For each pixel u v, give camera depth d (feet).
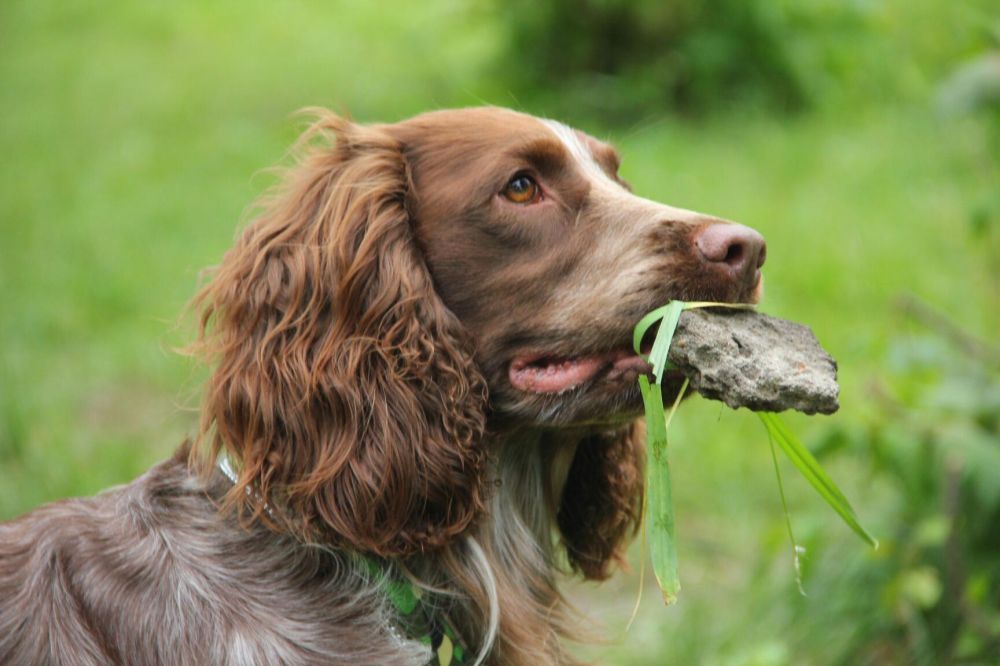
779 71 59.47
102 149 60.75
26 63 80.18
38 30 88.53
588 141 19.42
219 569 16.67
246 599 16.51
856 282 38.93
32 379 36.70
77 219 50.60
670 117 58.18
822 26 58.80
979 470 22.94
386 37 76.89
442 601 17.74
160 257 46.06
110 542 16.88
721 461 31.12
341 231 17.30
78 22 90.27
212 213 50.67
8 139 63.77
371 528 16.62
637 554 27.86
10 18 91.91
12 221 50.72
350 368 16.74
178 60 77.66
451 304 17.85
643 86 58.65
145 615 16.24
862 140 52.13
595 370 17.49
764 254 17.21
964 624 22.98
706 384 15.99
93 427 34.45
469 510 17.17
